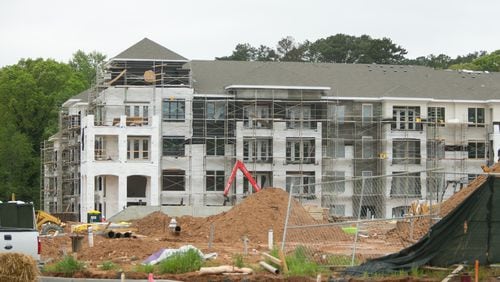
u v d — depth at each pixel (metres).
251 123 102.81
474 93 110.75
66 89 125.56
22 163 116.56
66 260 35.88
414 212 50.09
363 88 108.88
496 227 30.88
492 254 31.12
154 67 103.62
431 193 36.53
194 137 102.19
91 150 95.19
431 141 107.38
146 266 35.81
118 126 95.81
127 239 50.34
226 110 103.44
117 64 104.00
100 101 103.56
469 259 31.14
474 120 109.75
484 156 108.94
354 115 107.06
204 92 104.38
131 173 95.94
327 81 108.94
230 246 52.00
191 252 36.09
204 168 101.75
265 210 61.88
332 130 106.56
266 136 102.56
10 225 31.33
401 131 106.44
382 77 112.00
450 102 109.06
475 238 31.03
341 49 181.62
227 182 102.12
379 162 106.62
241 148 101.81
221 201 101.75
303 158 103.50
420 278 30.36
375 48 178.00
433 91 110.00
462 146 108.31
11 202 31.52
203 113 103.19
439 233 31.27
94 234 60.91
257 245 52.66
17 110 122.19
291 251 38.59
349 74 111.38
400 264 31.92
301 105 105.19
